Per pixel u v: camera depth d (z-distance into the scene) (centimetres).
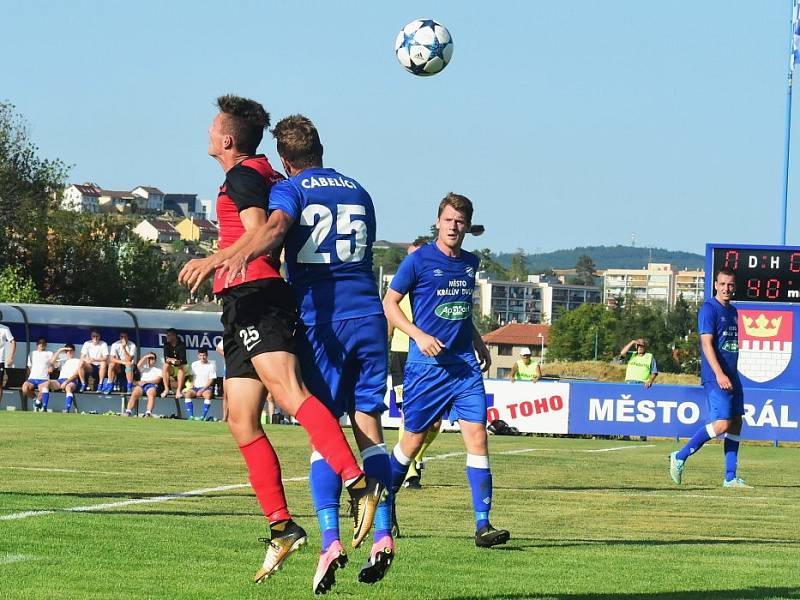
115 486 2423
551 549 1691
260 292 1238
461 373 1856
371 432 1341
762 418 5544
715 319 3039
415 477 2683
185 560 1458
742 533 2027
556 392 5972
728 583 1414
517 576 1429
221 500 2202
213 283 1274
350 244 1331
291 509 2109
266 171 1316
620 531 1998
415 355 1878
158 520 1834
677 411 5856
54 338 7100
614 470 3494
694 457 4491
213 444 3769
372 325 1341
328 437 1190
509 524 2062
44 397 6381
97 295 13550
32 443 3562
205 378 6394
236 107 1331
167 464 3017
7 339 6247
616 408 5909
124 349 6544
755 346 5528
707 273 5484
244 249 1180
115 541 1587
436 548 1661
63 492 2256
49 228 13412
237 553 1525
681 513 2334
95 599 1195
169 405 6525
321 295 1323
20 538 1577
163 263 14412
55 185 13225
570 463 3716
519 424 6000
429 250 1867
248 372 1242
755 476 3553
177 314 7462
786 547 1822
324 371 1328
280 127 1372
